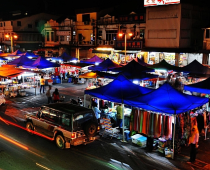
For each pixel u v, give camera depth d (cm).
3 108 1778
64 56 3175
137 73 1750
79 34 4219
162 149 1070
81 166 951
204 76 1827
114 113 1368
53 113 1145
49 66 2388
